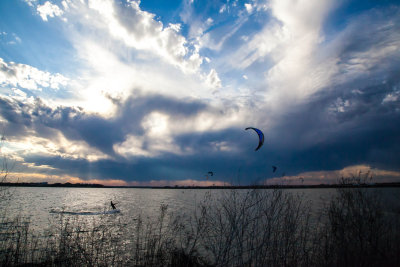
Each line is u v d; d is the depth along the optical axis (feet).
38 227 73.77
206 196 28.60
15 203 186.29
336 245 24.88
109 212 134.51
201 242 27.71
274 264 24.61
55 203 218.59
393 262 21.74
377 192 24.13
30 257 35.73
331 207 26.18
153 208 165.78
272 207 26.32
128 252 38.93
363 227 23.61
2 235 39.60
